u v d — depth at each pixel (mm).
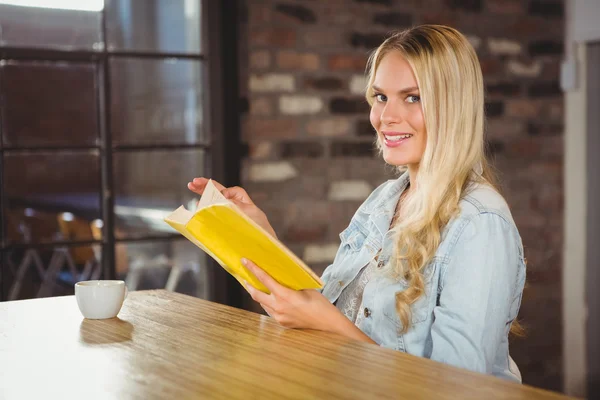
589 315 4078
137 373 1127
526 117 3996
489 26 3908
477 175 1611
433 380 1079
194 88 3434
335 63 3623
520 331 1728
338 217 3662
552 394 1019
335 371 1123
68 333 1390
